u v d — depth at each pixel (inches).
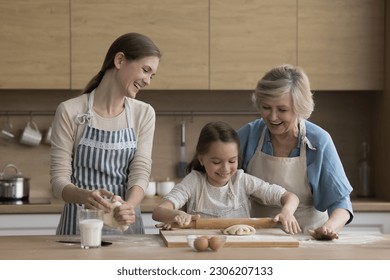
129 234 103.2
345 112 185.8
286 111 98.7
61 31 163.8
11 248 89.5
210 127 107.7
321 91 185.2
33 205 155.9
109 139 109.7
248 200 109.7
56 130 108.2
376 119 179.8
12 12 162.7
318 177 105.0
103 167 110.4
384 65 170.4
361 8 169.2
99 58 164.4
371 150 184.2
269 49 167.6
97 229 89.7
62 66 164.1
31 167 179.0
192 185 109.0
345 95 185.6
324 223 103.5
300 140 106.7
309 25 168.2
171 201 106.3
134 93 107.5
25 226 155.9
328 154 105.3
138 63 105.0
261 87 99.1
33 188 178.9
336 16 168.7
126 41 105.7
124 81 106.3
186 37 166.1
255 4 167.2
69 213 111.0
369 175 181.9
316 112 185.6
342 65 169.3
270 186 106.7
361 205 160.4
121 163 111.6
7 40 162.7
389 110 169.3
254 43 167.5
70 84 164.2
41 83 163.9
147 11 165.2
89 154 109.7
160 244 92.8
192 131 182.5
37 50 163.5
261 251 87.6
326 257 83.9
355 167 186.1
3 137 175.9
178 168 181.3
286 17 167.8
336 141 185.8
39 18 163.2
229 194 108.1
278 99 97.7
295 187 107.7
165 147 182.1
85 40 164.2
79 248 89.5
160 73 165.9
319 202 106.3
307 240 96.7
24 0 162.9
